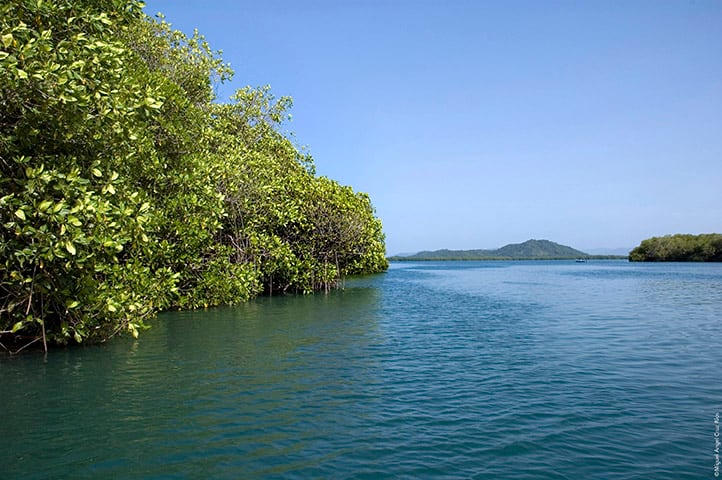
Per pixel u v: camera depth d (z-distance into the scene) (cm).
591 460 614
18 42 939
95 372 1012
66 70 973
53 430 690
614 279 5353
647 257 13950
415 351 1273
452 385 947
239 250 2455
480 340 1452
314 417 757
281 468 580
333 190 3284
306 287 3152
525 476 570
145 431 689
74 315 1186
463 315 2088
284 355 1205
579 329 1692
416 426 724
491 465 596
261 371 1041
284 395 867
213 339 1416
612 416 776
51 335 1227
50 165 1103
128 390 887
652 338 1501
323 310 2214
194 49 2623
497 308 2386
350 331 1599
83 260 1049
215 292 2250
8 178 984
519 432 704
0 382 933
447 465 595
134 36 2311
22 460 594
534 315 2102
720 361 1174
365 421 742
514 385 950
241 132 3216
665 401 855
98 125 1091
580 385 955
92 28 1135
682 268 8881
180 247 1994
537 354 1247
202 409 786
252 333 1530
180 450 627
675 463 608
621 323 1844
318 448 639
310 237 3106
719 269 8169
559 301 2784
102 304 1188
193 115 1966
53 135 1094
